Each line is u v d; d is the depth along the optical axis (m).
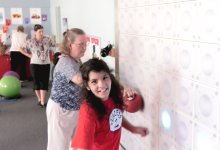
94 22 3.57
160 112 2.02
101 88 1.53
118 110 1.66
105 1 3.08
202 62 1.48
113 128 1.65
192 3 1.53
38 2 6.96
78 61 2.18
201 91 1.51
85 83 1.57
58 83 2.17
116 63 2.80
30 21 7.00
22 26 6.40
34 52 4.57
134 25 2.33
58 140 2.26
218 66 1.36
